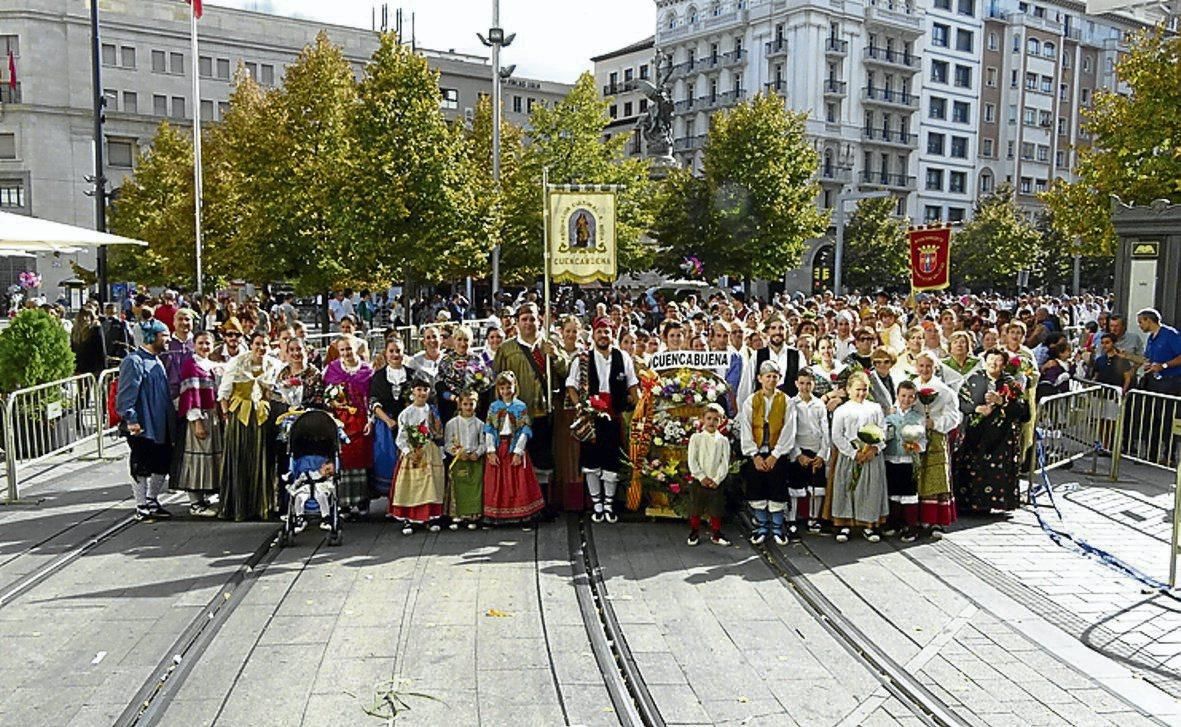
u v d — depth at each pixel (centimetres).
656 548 839
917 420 854
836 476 855
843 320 1246
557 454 951
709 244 3881
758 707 526
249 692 537
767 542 852
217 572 748
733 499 913
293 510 830
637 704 530
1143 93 2102
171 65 6188
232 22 6391
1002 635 632
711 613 674
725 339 1092
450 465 889
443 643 610
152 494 915
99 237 1317
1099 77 8088
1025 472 1051
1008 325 1016
